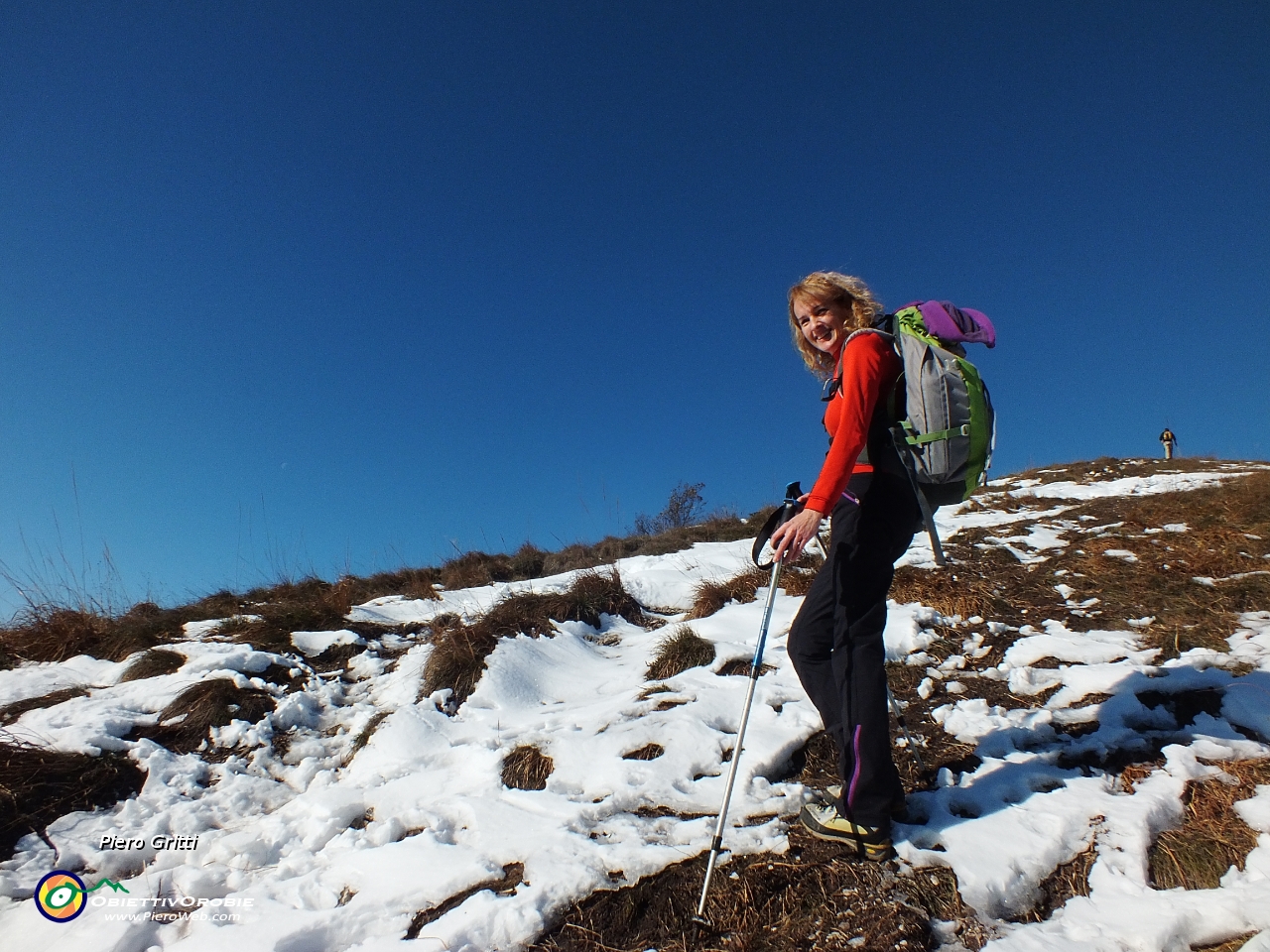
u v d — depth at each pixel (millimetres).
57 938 2414
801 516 2361
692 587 5918
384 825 2924
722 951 2186
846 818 2451
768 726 3342
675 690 3852
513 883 2479
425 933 2250
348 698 4375
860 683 2436
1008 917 2246
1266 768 2750
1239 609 4055
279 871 2758
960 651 3998
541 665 4562
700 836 2629
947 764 3035
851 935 2156
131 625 5207
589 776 3160
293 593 6750
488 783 3207
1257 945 1924
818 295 2666
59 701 4102
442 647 4562
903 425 2447
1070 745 3107
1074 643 3912
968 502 7902
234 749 3783
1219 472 8617
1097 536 5500
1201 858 2379
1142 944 2059
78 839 3016
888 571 2502
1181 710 3271
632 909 2328
